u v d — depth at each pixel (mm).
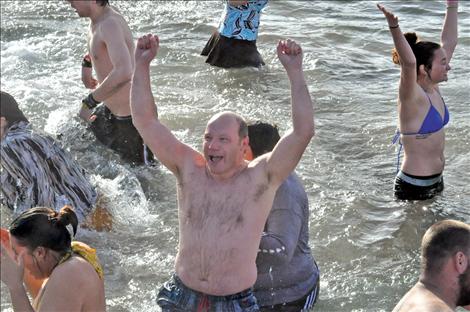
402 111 7648
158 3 14695
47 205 6953
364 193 8062
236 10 11359
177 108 10156
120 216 7504
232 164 4984
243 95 10742
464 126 9539
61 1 14727
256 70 11555
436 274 4562
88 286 4934
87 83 8719
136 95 5203
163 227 7441
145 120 5195
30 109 9984
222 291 4980
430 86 7645
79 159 8383
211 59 11648
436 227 4633
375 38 12938
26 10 14203
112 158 8453
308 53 12102
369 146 9188
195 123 9734
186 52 12227
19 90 10609
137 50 5211
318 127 9664
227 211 4992
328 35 13039
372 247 7117
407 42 7277
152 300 6348
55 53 12227
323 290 6488
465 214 7660
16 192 6941
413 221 7527
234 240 4957
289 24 13602
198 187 5082
